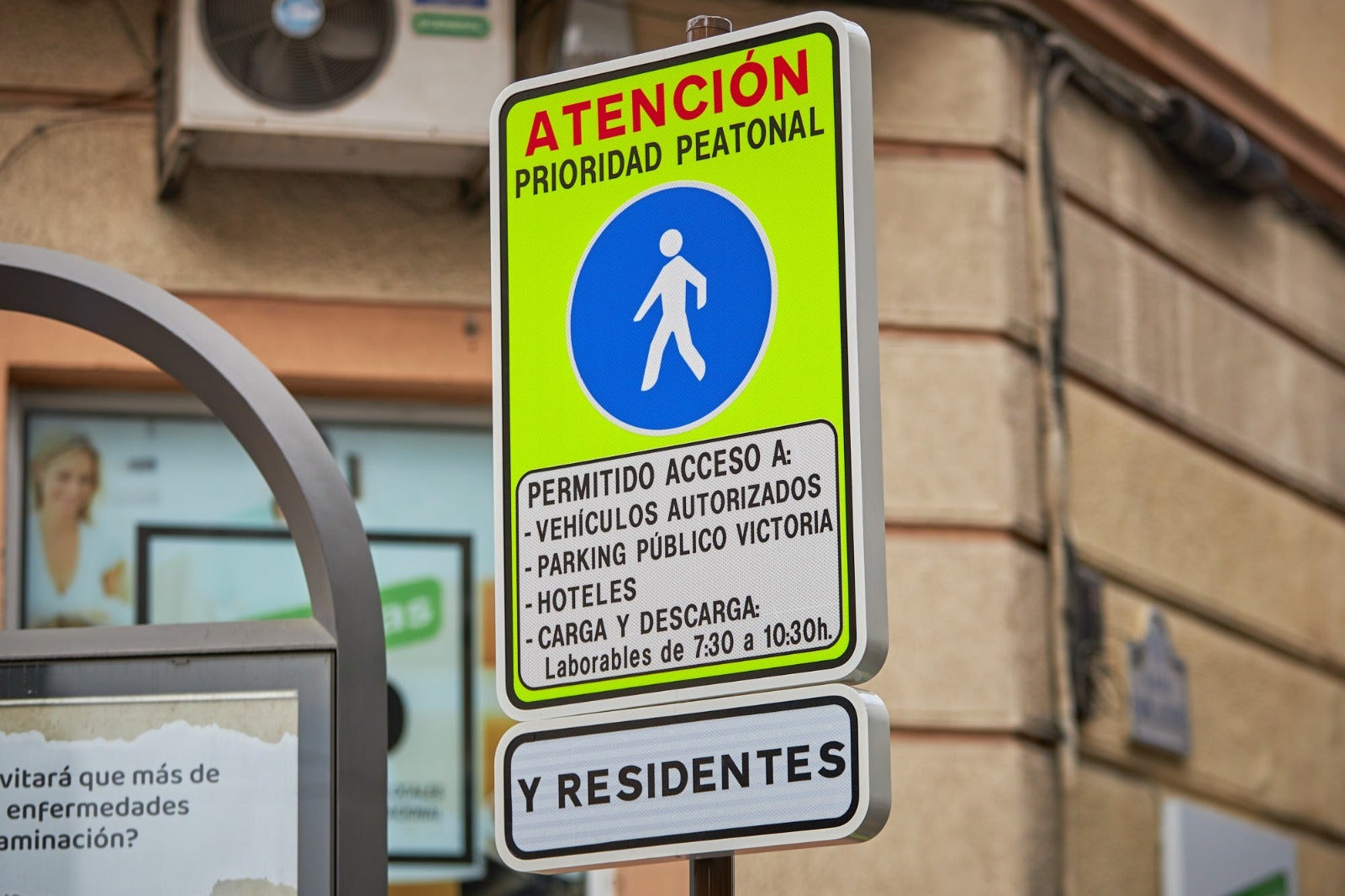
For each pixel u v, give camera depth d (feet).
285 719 13.42
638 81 13.91
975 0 31.65
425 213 28.60
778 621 12.70
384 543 28.19
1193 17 39.32
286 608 27.40
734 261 13.30
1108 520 33.35
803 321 12.98
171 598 27.12
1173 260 36.99
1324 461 42.16
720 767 12.62
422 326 28.27
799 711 12.45
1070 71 33.58
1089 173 34.45
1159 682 33.88
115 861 13.19
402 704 27.71
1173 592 35.32
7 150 27.30
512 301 14.01
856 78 13.17
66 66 27.66
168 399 27.55
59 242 27.22
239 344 14.64
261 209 28.02
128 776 13.30
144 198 27.61
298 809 13.29
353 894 13.25
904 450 29.76
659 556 13.16
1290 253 41.70
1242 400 38.99
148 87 27.81
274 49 26.40
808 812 12.32
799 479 12.80
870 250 13.01
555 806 13.04
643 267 13.61
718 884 12.85
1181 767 34.78
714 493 13.06
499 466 13.79
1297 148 41.50
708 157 13.55
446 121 26.91
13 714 13.30
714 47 13.67
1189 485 36.42
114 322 14.51
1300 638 40.09
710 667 12.84
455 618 28.22
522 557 13.58
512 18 27.53
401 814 27.35
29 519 26.86
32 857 13.17
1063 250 32.63
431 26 27.07
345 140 26.66
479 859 27.45
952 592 29.50
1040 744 30.04
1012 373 30.66
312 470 14.03
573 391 13.67
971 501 29.84
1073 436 32.68
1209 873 33.96
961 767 28.99
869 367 12.82
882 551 12.61
